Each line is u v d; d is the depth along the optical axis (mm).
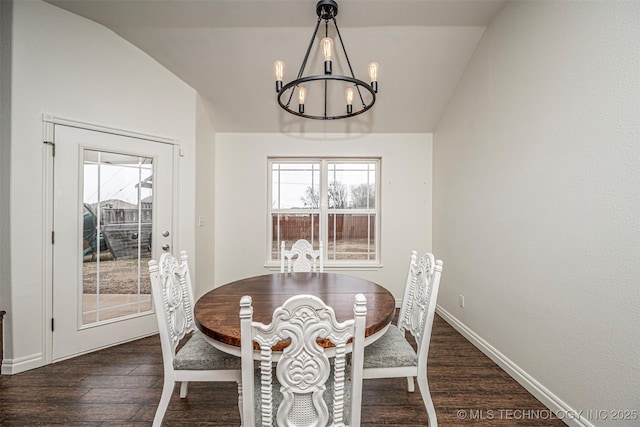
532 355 1747
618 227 1253
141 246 2512
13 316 1928
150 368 2014
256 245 3455
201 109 3000
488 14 2131
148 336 2531
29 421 1512
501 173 2057
